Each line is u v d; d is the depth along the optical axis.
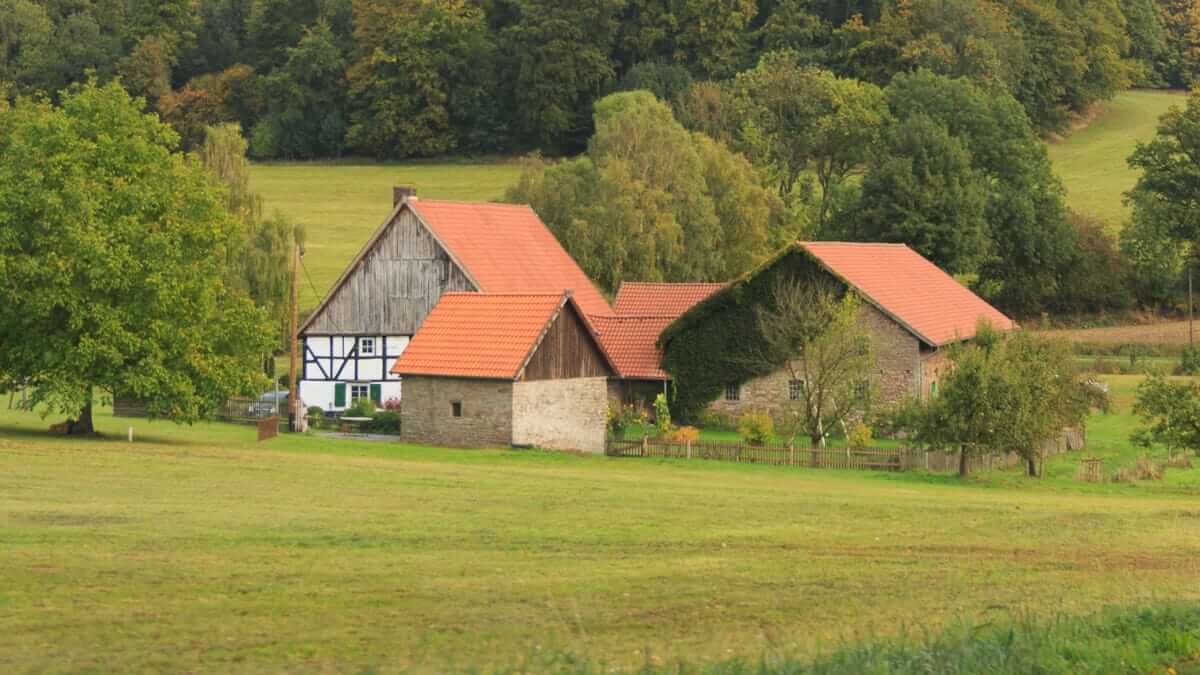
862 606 34.28
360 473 61.88
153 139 80.12
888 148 151.38
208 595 33.25
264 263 118.06
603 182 125.12
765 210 138.25
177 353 73.94
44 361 71.50
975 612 33.56
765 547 43.97
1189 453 86.88
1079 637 29.69
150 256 72.81
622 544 43.47
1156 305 165.38
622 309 108.94
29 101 80.38
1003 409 71.12
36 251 72.62
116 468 59.41
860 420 90.00
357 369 103.56
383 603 33.03
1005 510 56.44
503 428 79.31
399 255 102.75
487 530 45.47
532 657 27.66
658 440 80.00
